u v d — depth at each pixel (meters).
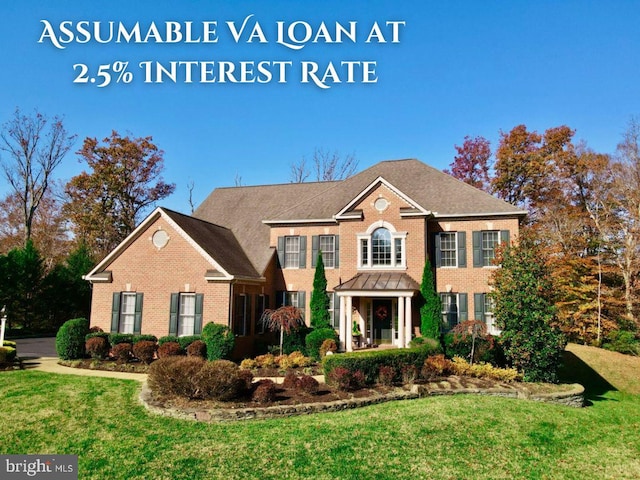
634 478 9.68
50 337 34.78
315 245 27.19
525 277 18.88
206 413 12.33
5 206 50.84
